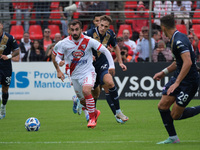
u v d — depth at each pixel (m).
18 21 50.12
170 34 17.89
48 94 46.22
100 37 26.61
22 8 49.88
